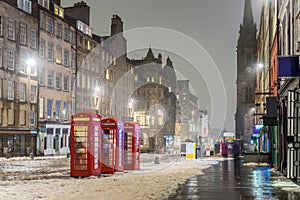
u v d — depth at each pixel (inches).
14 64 1808.6
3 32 1740.9
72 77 2331.4
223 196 519.5
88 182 687.7
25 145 1843.0
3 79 1731.1
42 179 754.2
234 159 1612.9
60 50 2209.6
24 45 1878.7
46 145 2021.4
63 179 743.7
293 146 696.4
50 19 2113.7
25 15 1889.8
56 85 2162.9
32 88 1937.7
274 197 513.3
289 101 698.2
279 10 1088.2
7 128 1724.9
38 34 1993.1
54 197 508.1
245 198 501.7
